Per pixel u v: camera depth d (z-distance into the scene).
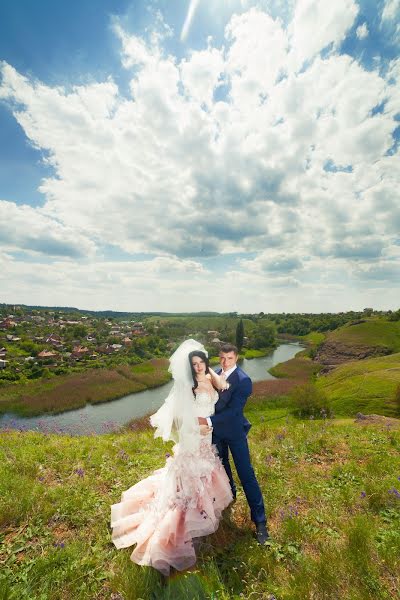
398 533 3.83
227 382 4.34
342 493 4.93
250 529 4.20
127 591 3.06
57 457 6.77
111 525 3.89
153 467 6.38
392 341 108.69
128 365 88.94
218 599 2.90
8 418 47.56
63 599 3.05
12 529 4.18
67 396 58.44
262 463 6.33
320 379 75.25
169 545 3.46
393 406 42.09
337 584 3.09
